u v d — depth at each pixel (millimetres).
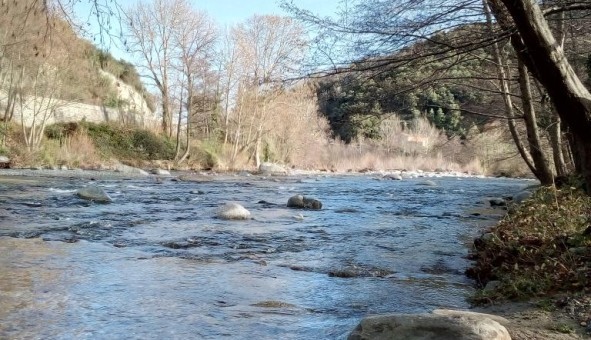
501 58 9891
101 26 4414
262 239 8352
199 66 37312
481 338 3182
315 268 6406
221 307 4574
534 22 4109
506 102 12812
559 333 3705
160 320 4121
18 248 6785
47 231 8219
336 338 3805
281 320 4242
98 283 5207
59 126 32406
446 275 6266
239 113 38344
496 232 7480
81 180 20000
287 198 16016
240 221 10352
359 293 5266
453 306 4844
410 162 47656
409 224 10703
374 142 48875
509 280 5176
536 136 12594
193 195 16016
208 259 6676
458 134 20875
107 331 3812
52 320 3998
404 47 5770
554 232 6750
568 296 4539
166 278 5566
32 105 30359
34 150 26828
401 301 5008
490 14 5602
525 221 7824
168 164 34344
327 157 48031
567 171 15570
